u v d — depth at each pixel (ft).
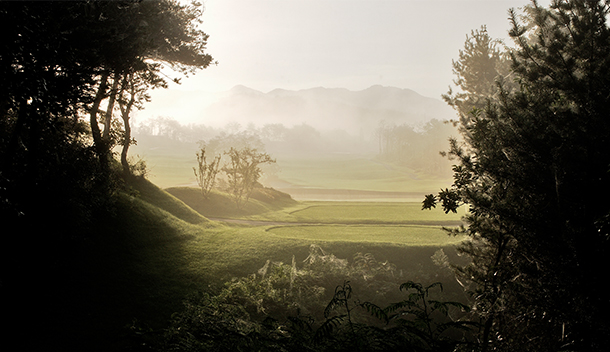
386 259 79.25
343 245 83.41
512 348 34.63
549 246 30.50
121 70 54.03
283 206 155.63
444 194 32.30
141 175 114.21
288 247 81.76
